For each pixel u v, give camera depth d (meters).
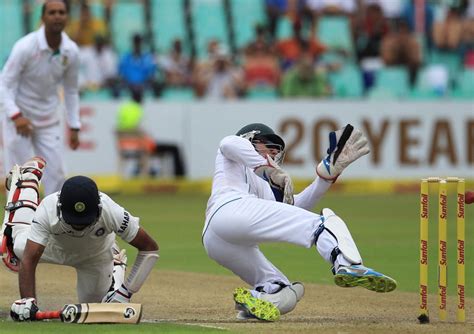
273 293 22.08
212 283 29.77
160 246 39.53
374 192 67.62
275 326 20.95
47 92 34.28
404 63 75.19
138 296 27.11
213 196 22.44
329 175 22.66
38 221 21.11
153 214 52.16
